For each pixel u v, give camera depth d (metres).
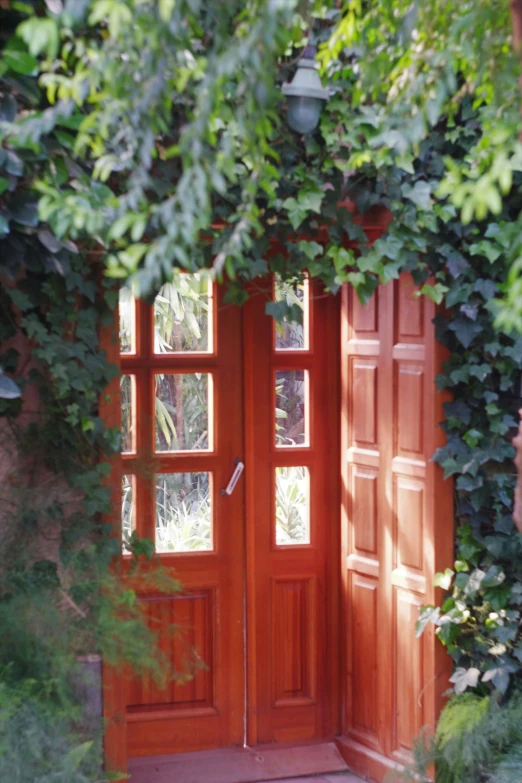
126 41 1.67
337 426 4.38
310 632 4.38
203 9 1.83
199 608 4.28
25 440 3.35
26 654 3.04
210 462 4.27
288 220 3.45
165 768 4.15
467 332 3.56
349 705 4.29
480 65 1.94
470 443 3.62
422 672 3.79
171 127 3.13
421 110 1.95
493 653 3.61
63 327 3.34
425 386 3.76
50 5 2.54
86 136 1.96
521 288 1.44
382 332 4.02
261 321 4.29
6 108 2.52
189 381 4.29
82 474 3.39
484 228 3.52
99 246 3.20
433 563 3.72
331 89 3.29
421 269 3.55
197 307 4.28
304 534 4.45
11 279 2.94
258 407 4.30
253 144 1.90
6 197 2.65
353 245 4.06
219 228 3.55
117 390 3.48
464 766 3.38
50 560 3.40
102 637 3.23
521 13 1.57
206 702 4.29
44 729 2.86
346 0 2.21
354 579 4.25
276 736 4.34
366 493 4.16
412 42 2.04
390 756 4.00
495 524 3.63
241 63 1.66
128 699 4.20
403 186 3.45
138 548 3.59
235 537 4.31
